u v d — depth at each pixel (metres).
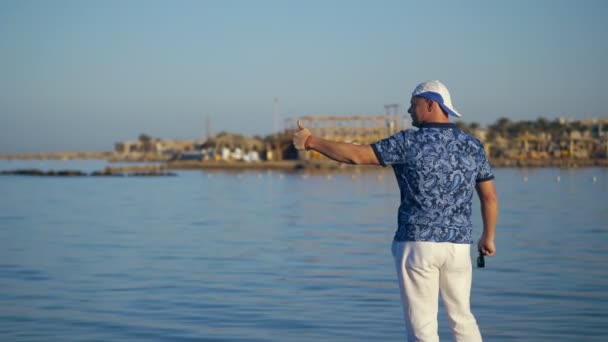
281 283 12.89
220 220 29.48
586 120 167.62
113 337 8.76
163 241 20.88
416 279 5.08
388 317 9.84
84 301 11.16
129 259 16.53
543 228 24.02
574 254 16.77
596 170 102.94
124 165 170.50
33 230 24.77
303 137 5.18
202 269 14.80
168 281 13.18
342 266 15.20
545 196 45.44
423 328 5.11
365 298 11.30
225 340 8.55
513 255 16.61
